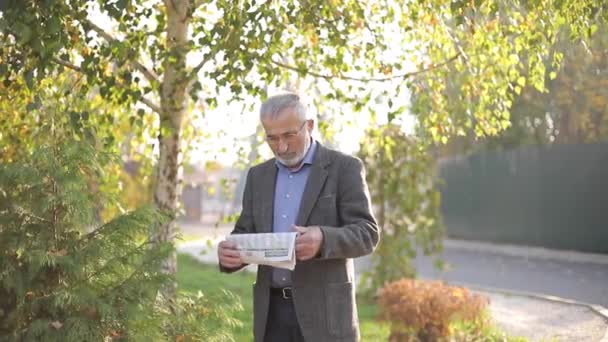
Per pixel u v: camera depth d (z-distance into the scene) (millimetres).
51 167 3197
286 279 2979
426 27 5008
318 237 2688
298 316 2867
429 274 12039
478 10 4512
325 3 4336
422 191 8680
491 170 17406
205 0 4176
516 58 4809
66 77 4527
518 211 16438
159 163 4793
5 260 3182
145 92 4461
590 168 14156
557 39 4840
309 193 2904
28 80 3801
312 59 5102
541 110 15539
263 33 3955
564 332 6773
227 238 2807
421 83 5109
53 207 3229
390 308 5863
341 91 5152
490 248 16219
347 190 2908
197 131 5824
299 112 2848
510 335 6602
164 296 3746
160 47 4234
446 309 5766
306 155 2977
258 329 3012
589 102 13398
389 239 8734
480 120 5172
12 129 4598
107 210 4656
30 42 3695
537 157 15672
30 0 3717
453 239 18859
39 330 3059
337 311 2871
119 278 3297
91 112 4797
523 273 11742
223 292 3793
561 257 13812
